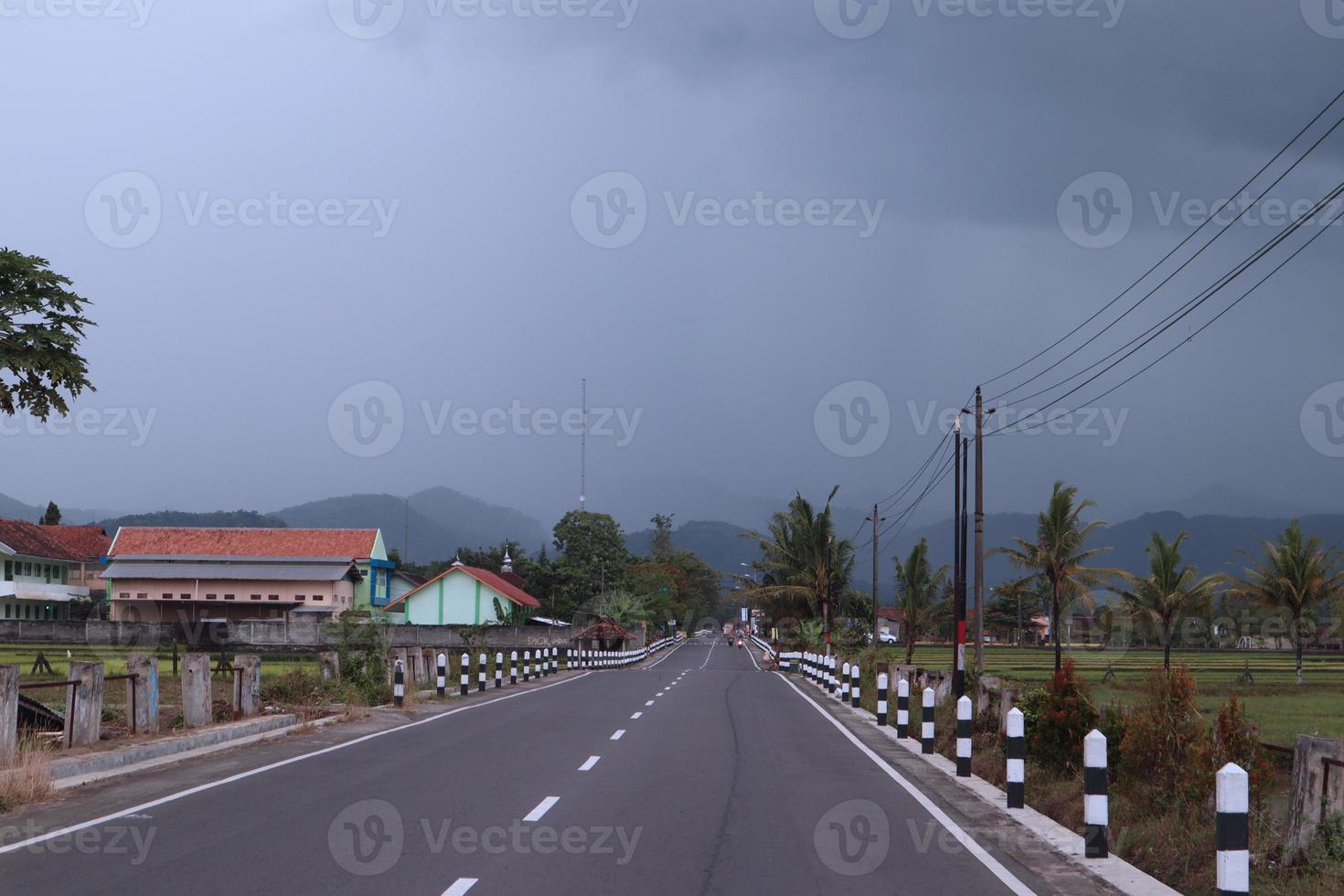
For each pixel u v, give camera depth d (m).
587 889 8.31
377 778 14.15
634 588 115.81
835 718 26.30
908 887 8.70
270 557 72.88
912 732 22.95
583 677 47.44
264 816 11.25
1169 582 48.91
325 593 71.25
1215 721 12.64
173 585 71.75
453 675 39.94
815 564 63.78
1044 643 109.19
